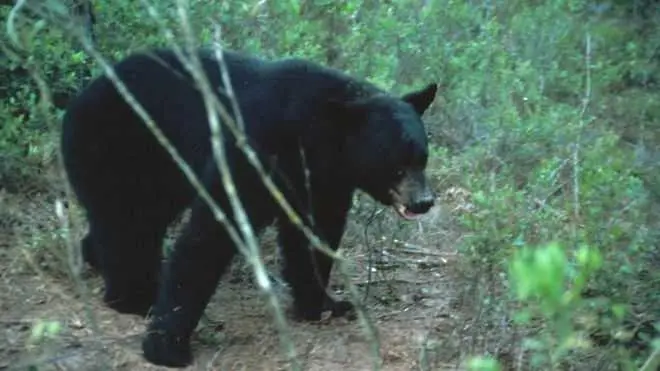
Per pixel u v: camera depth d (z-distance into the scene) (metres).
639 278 10.22
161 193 10.48
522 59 19.31
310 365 9.73
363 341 10.31
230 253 9.36
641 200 11.96
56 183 12.27
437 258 12.61
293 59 10.05
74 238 10.96
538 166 14.23
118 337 9.85
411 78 16.67
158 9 13.69
